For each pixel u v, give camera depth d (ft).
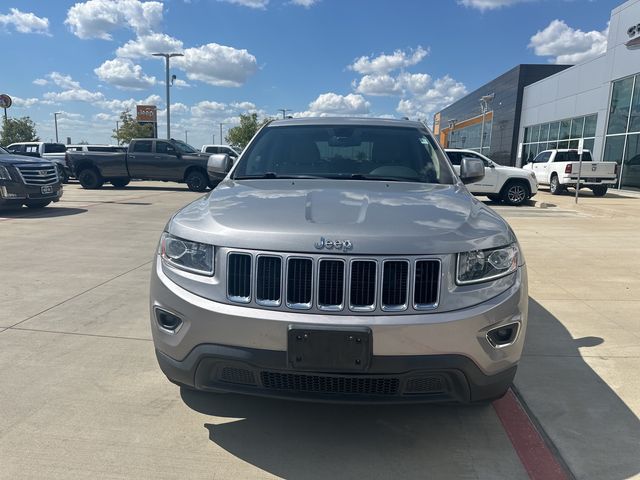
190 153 62.75
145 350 12.19
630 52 62.85
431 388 7.53
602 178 58.18
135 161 61.82
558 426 9.21
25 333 13.16
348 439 8.79
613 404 9.97
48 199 36.76
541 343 12.98
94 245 25.13
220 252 7.61
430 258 7.29
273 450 8.43
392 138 12.86
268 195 9.47
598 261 22.67
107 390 10.25
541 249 25.39
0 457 8.05
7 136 170.71
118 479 7.61
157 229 30.32
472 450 8.51
